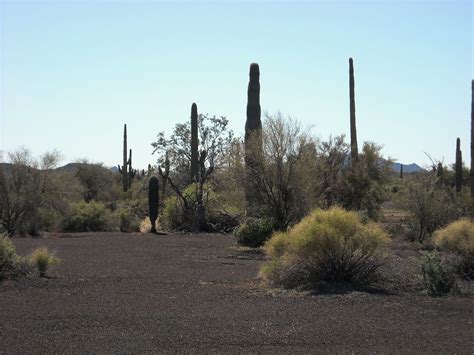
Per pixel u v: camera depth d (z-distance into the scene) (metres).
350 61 38.97
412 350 9.30
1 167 38.59
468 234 17.80
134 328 10.84
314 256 15.74
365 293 14.45
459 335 10.30
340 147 37.16
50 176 40.53
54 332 10.52
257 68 33.34
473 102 33.66
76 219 46.16
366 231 15.82
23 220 38.38
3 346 9.53
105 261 22.19
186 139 62.75
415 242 28.08
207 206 41.09
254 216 28.94
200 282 16.75
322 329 10.74
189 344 9.68
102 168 69.25
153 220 41.16
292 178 27.91
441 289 14.60
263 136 28.44
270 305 13.13
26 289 15.39
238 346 9.56
